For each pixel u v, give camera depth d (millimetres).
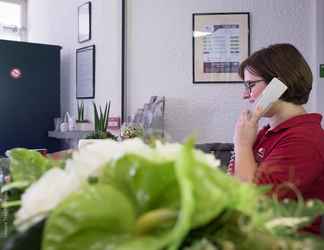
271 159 1156
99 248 349
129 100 2766
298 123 1227
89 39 3041
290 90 1288
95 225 364
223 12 2576
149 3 2697
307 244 378
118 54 2783
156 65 2699
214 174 378
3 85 3055
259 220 383
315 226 801
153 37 2699
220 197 358
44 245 359
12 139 3098
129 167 404
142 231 361
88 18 3035
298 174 1098
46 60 3232
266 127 1392
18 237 381
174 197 381
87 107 3086
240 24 2557
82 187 401
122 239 356
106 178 413
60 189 414
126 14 2746
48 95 3250
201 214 347
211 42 2596
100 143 503
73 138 2867
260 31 2539
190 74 2637
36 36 3719
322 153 1160
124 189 397
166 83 2682
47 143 3240
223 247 364
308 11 2473
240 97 2564
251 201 385
